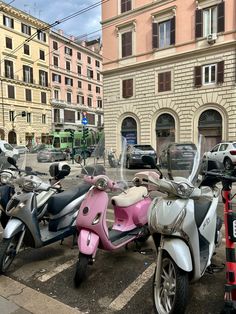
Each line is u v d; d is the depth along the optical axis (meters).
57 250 4.58
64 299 3.21
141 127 23.06
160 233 2.96
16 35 45.22
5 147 18.27
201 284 3.45
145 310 2.99
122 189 4.18
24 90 47.19
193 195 2.93
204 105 19.95
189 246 2.80
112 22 24.33
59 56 54.22
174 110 21.28
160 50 21.86
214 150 15.78
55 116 53.97
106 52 24.94
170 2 21.17
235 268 2.65
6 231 3.70
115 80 24.44
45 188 4.29
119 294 3.30
